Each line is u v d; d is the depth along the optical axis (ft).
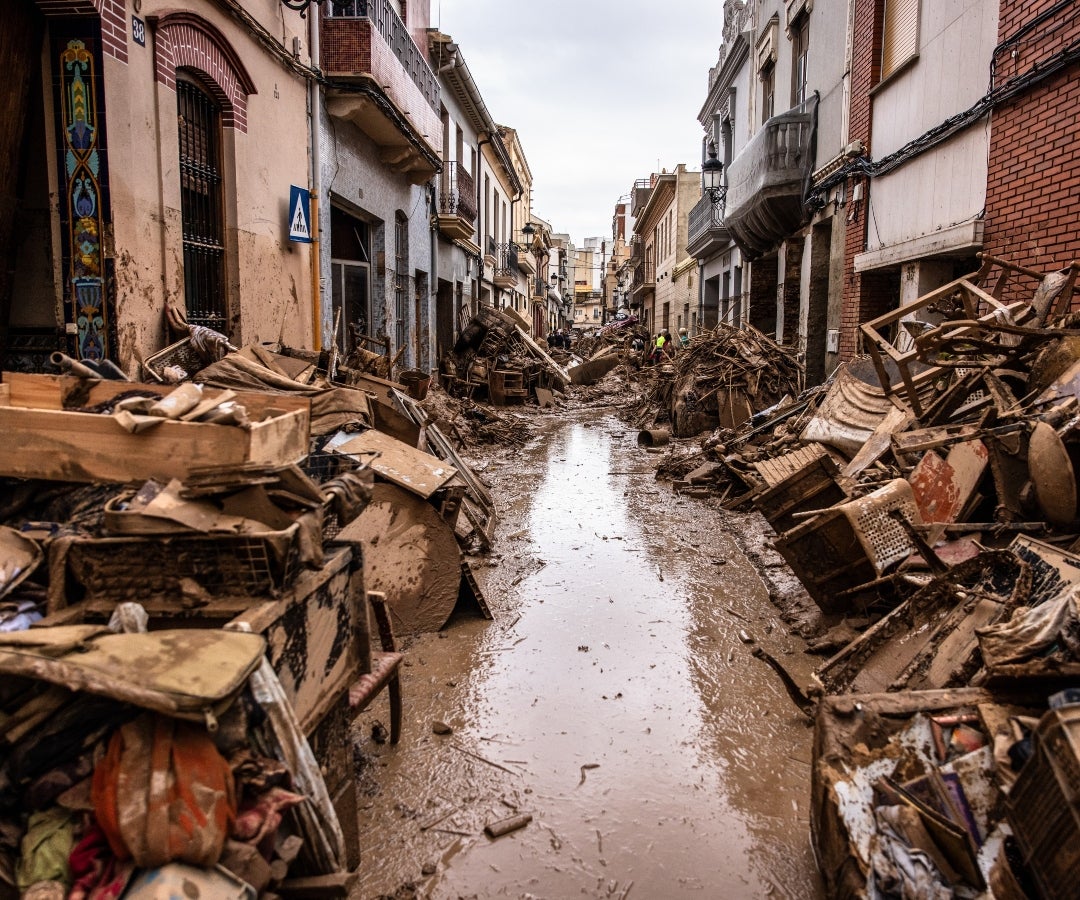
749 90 62.85
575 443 47.60
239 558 7.77
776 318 57.98
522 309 134.21
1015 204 23.41
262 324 27.81
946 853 7.53
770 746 12.85
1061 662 8.24
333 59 33.88
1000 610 11.04
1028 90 22.74
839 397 25.64
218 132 25.23
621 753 12.61
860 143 36.27
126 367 19.01
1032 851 6.68
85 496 8.50
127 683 5.92
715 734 13.23
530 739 13.03
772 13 54.49
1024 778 6.85
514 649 16.67
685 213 113.39
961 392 18.22
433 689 14.80
